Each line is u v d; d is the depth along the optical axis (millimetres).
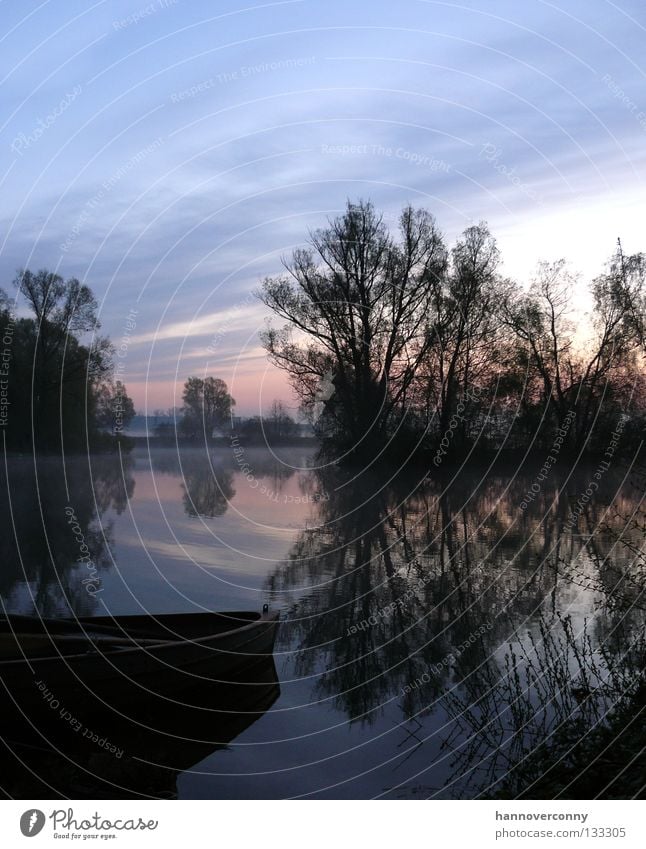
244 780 7008
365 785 6785
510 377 39500
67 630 10648
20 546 20391
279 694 9328
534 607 12375
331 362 40250
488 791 6434
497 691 8211
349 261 38750
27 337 46844
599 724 6832
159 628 10914
